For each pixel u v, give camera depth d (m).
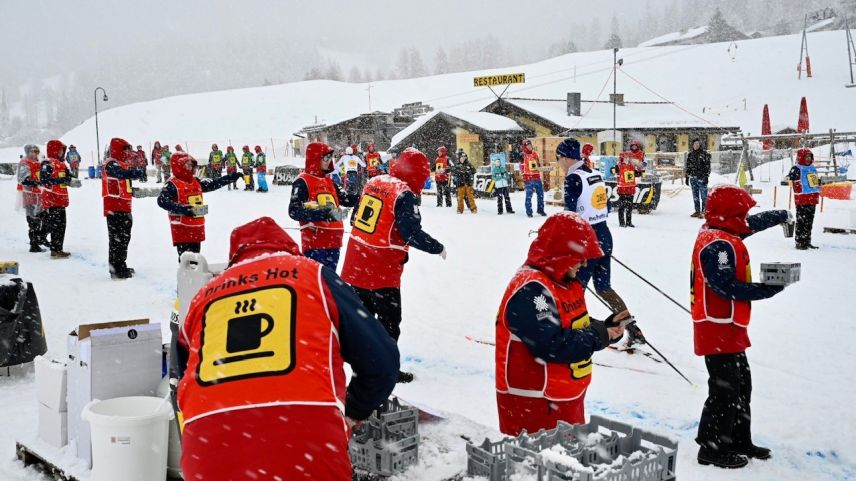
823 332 7.25
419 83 103.12
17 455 4.42
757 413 5.26
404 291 9.54
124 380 3.99
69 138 94.75
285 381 2.21
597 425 3.10
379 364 2.44
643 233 14.87
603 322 3.49
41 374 4.37
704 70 90.62
